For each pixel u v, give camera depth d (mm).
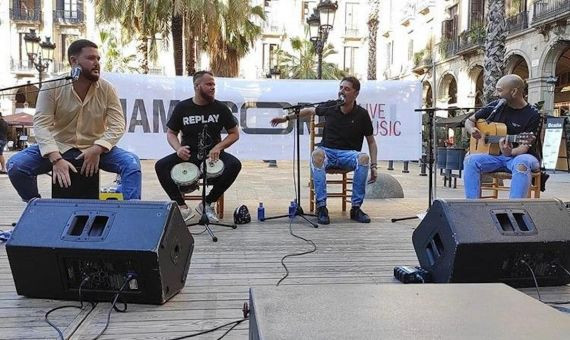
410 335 1022
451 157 8859
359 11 40312
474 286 1390
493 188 5039
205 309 2273
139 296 2293
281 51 34062
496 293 1325
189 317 2176
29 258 2273
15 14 34531
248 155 6297
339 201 6074
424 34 29281
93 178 3479
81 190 3471
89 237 2238
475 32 22312
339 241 3711
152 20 15234
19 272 2318
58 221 2322
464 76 24109
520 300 1261
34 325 2066
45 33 35219
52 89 3447
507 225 2463
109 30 26297
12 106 31531
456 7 25500
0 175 10133
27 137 27234
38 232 2285
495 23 11148
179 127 4324
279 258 3191
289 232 4039
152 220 2295
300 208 4691
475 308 1194
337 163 4641
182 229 2465
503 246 2365
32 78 34312
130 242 2209
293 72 31906
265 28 38250
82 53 3402
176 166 4094
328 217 4430
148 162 14445
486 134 4164
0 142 11211
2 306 2285
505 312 1164
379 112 6379
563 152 13953
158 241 2217
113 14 15227
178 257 2438
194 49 16438
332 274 2842
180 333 2006
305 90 6336
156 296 2277
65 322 2102
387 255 3295
